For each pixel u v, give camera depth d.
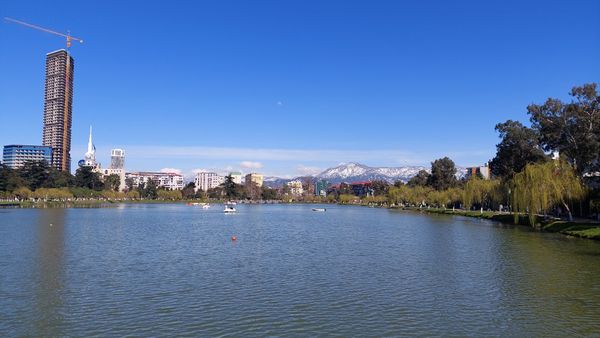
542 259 55.50
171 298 36.28
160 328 29.16
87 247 66.19
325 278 44.25
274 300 35.81
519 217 120.44
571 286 40.78
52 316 31.58
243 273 46.69
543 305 34.66
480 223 120.56
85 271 47.28
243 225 116.62
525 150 130.88
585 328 29.48
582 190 96.12
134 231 93.44
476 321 30.84
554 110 107.12
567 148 105.12
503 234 87.50
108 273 46.31
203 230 98.94
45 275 45.12
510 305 34.59
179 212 191.88
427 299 36.31
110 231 92.38
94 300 35.62
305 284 41.53
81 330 28.80
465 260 55.16
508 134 133.50
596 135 96.69
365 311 33.00
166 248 66.19
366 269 49.12
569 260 54.62
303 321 30.66
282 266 50.97
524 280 43.28
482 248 66.25
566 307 34.09
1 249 63.28
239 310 33.06
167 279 43.53
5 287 39.88
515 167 134.00
